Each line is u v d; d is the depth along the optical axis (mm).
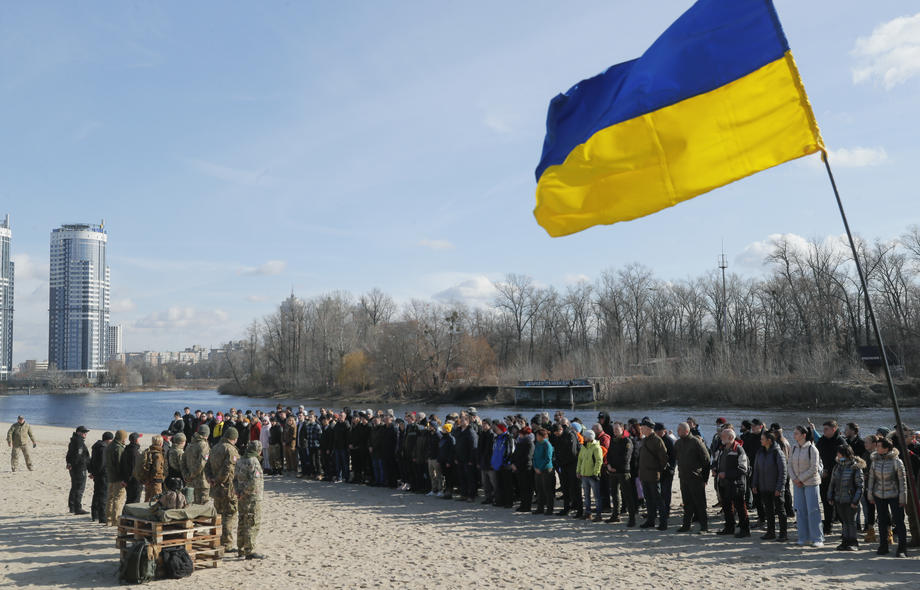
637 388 67562
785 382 58906
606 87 8398
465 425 17062
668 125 7770
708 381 64125
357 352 97562
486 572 10125
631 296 94750
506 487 15922
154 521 9742
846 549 11094
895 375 59656
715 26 7777
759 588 9117
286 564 10625
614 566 10391
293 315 117375
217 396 131000
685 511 12805
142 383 195625
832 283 69625
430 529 13398
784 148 7191
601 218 8000
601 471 15141
